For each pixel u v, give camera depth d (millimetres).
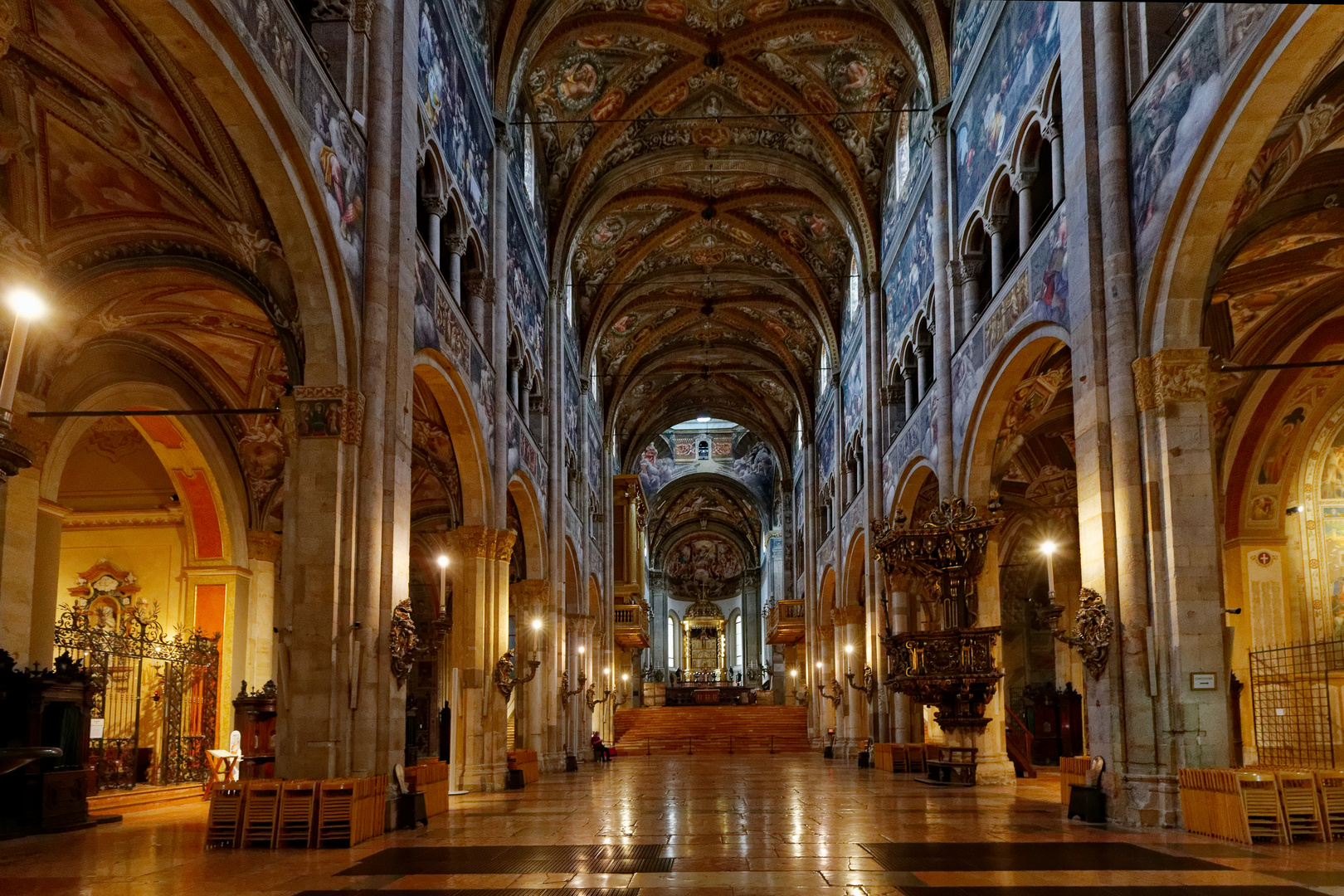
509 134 24359
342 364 13789
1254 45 11172
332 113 13656
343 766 13148
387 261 14883
